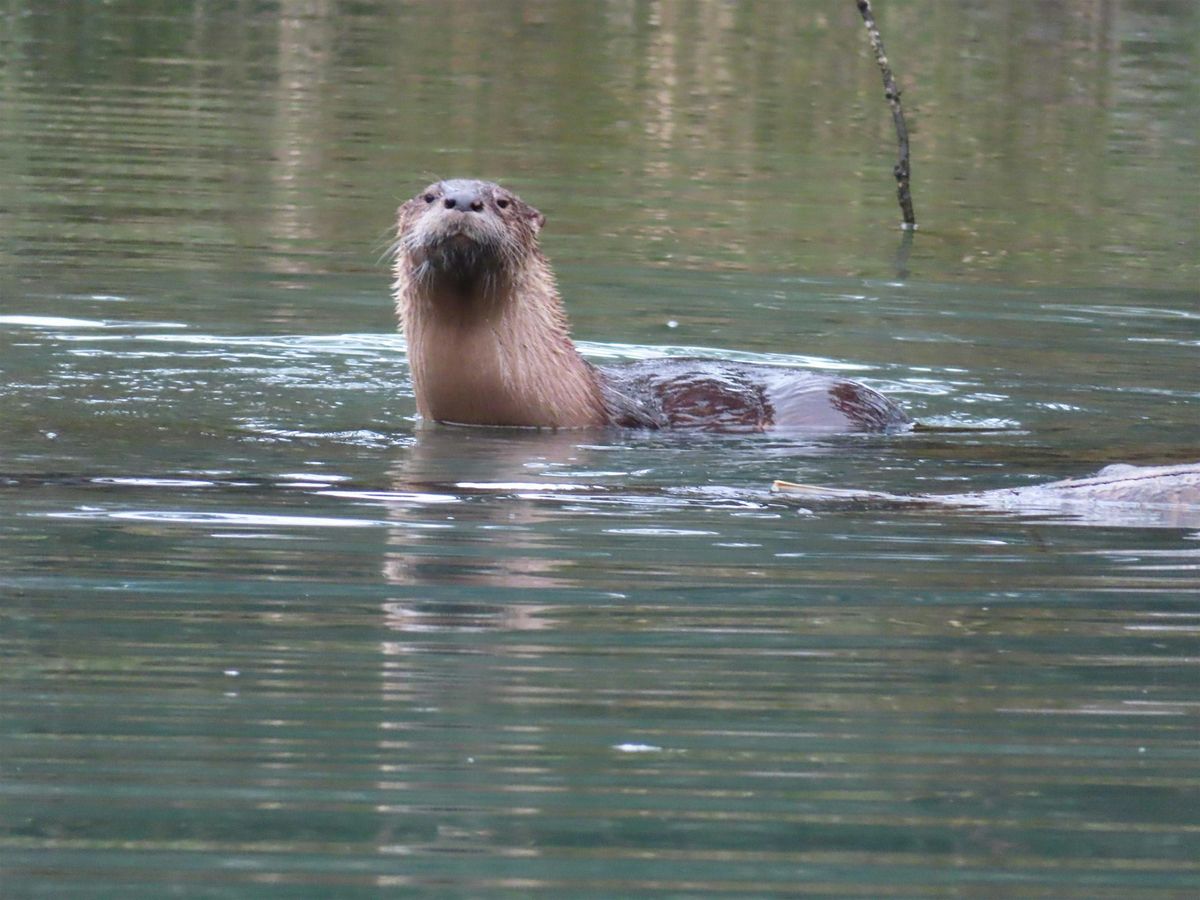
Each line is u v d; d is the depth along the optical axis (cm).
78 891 953
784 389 2428
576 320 2977
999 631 1432
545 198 3912
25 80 4984
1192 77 5638
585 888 970
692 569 1591
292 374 2534
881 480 2005
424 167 4153
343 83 5162
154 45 5631
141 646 1347
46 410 2216
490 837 1034
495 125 4700
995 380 2647
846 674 1323
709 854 1016
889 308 3150
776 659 1355
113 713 1211
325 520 1731
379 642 1371
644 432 2303
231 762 1134
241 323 2838
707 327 2956
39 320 2767
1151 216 4038
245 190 3869
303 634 1386
